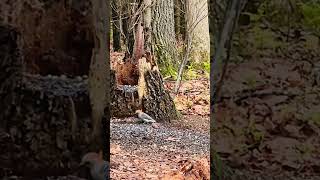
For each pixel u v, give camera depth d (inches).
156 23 447.5
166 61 453.7
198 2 460.1
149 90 325.7
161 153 229.1
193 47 488.1
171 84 426.0
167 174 181.8
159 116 325.4
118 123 303.7
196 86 426.9
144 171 194.2
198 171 178.2
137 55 339.0
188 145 254.1
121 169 195.5
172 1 460.4
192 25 439.5
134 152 227.0
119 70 343.3
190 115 355.6
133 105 321.1
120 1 389.4
